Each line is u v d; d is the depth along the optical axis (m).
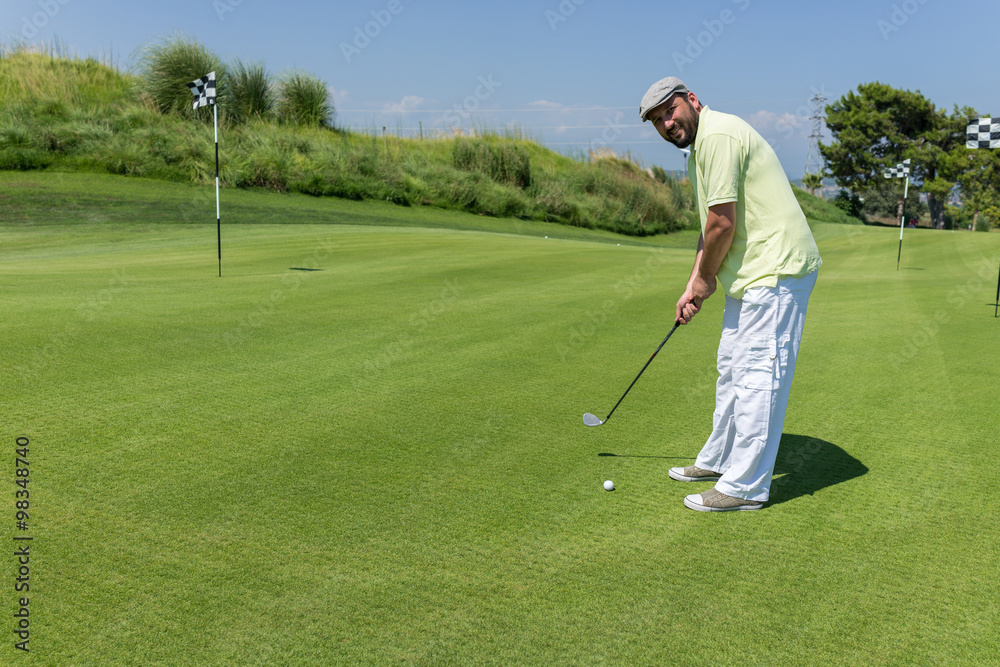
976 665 1.79
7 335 4.92
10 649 1.77
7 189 16.02
